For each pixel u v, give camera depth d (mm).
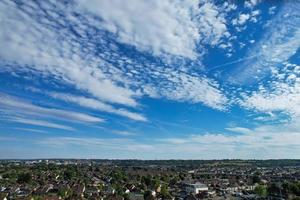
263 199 193875
